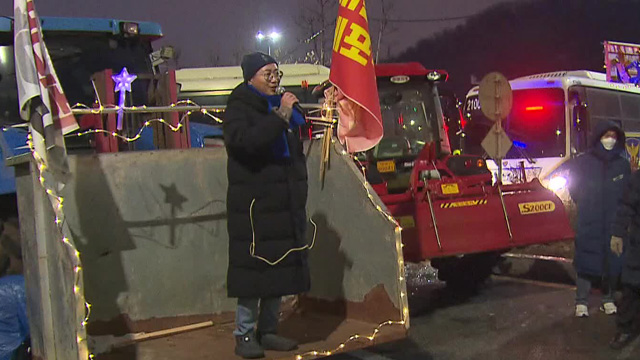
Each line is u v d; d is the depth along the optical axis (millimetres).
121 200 4754
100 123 5250
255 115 3836
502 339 6219
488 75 11234
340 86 4297
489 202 7500
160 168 4906
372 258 4449
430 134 10703
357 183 4543
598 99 16703
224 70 13484
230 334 4684
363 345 4152
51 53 6645
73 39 6812
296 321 4820
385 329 4289
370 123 4418
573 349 5840
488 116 11242
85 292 4598
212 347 4336
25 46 3686
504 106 11234
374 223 4406
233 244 3922
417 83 10789
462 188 7418
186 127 5727
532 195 7832
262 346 4148
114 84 5430
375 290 4449
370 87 4273
